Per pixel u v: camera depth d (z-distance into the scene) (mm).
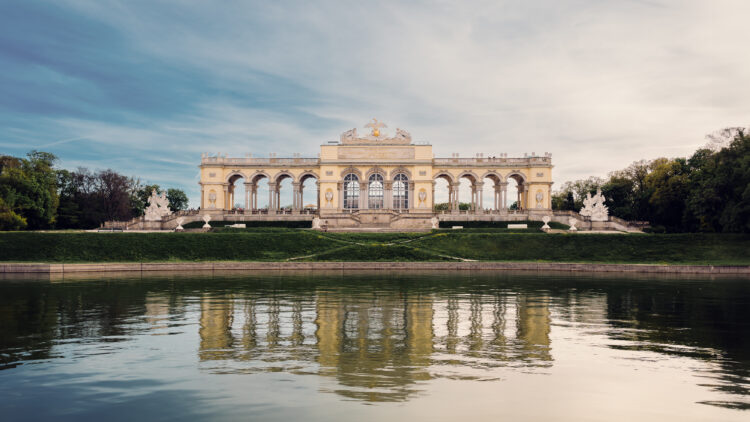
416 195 111938
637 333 23688
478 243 75000
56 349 20406
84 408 14258
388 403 14531
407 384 16156
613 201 122750
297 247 72750
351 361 18656
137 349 20391
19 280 47812
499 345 21203
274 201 115188
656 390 15828
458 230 87938
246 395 15172
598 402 14781
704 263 64000
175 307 30766
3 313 28703
